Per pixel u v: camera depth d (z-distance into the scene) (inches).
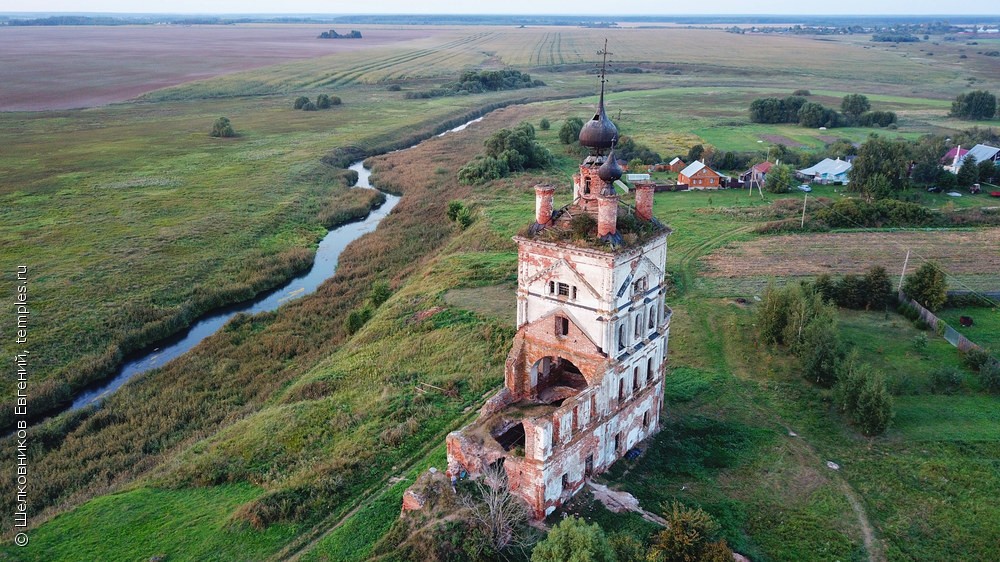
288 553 1547.7
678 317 2839.6
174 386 2502.5
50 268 3491.6
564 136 6481.3
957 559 1530.5
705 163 5403.5
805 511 1662.2
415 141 7229.3
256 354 2755.9
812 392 2222.0
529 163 5649.6
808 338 2369.6
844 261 3476.9
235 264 3693.4
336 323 3053.6
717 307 2938.0
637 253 1594.5
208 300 3270.2
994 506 1685.5
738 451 1891.0
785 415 2102.6
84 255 3686.0
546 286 1654.8
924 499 1718.8
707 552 1375.5
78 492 1903.3
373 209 4958.2
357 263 3816.4
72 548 1603.1
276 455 1955.0
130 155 5999.0
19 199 4640.8
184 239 3976.4
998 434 1978.3
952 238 3789.4
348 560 1498.5
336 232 4451.3
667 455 1839.3
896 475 1807.3
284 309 3208.7
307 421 2116.1
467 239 3907.5
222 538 1603.1
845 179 5017.2
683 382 2284.7
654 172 5447.8
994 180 4894.2
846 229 3991.1
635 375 1760.6
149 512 1734.7
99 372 2632.9
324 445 1991.9
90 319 2965.1
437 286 3198.8
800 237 3873.0
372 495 1736.0
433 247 3996.1
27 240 3887.8
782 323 2529.5
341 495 1729.8
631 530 1510.8
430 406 2132.1
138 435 2194.9
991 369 2223.2
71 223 4197.8
